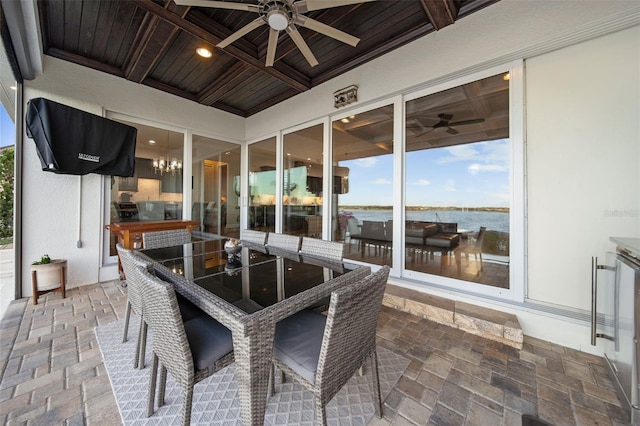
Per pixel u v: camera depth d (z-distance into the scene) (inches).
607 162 73.9
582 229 77.5
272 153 182.5
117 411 53.1
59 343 77.5
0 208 102.8
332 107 140.5
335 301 37.5
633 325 52.0
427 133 111.1
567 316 78.2
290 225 172.2
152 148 154.1
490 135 95.2
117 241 138.9
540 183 83.7
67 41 111.4
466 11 93.0
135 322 91.0
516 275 88.0
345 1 67.4
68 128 114.9
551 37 79.2
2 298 102.7
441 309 92.0
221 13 94.3
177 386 60.4
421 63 106.6
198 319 58.9
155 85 148.6
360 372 66.4
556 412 54.0
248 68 126.3
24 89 110.7
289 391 59.3
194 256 82.8
